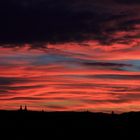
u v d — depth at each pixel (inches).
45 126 4168.3
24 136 3828.7
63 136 3905.0
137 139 3587.6
